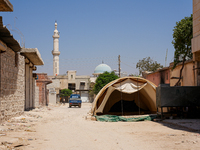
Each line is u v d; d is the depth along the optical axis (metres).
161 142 7.19
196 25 15.08
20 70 17.28
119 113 21.02
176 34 18.50
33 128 11.21
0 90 12.47
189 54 19.19
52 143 7.25
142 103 22.02
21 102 17.47
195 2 15.20
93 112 17.81
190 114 15.26
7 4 9.67
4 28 11.26
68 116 19.38
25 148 6.41
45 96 40.59
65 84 80.00
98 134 9.27
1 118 12.57
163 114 15.80
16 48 14.84
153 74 31.75
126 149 6.30
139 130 10.40
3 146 6.38
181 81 20.64
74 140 7.83
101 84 58.00
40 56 23.89
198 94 14.98
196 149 6.07
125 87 17.92
